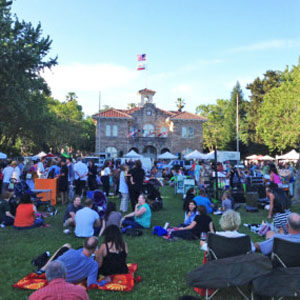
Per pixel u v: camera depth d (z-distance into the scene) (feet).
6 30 72.64
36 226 31.68
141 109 169.68
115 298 15.56
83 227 27.66
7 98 73.20
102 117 158.51
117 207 44.96
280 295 13.43
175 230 28.09
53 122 108.17
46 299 10.53
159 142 168.14
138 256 22.45
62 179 46.09
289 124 136.77
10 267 20.10
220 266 14.34
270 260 15.20
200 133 171.53
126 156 113.80
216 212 39.70
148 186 44.96
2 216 32.50
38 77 88.89
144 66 184.14
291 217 16.20
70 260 16.34
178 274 18.99
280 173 57.57
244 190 51.55
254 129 192.03
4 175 47.09
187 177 61.46
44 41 80.69
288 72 148.56
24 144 143.64
